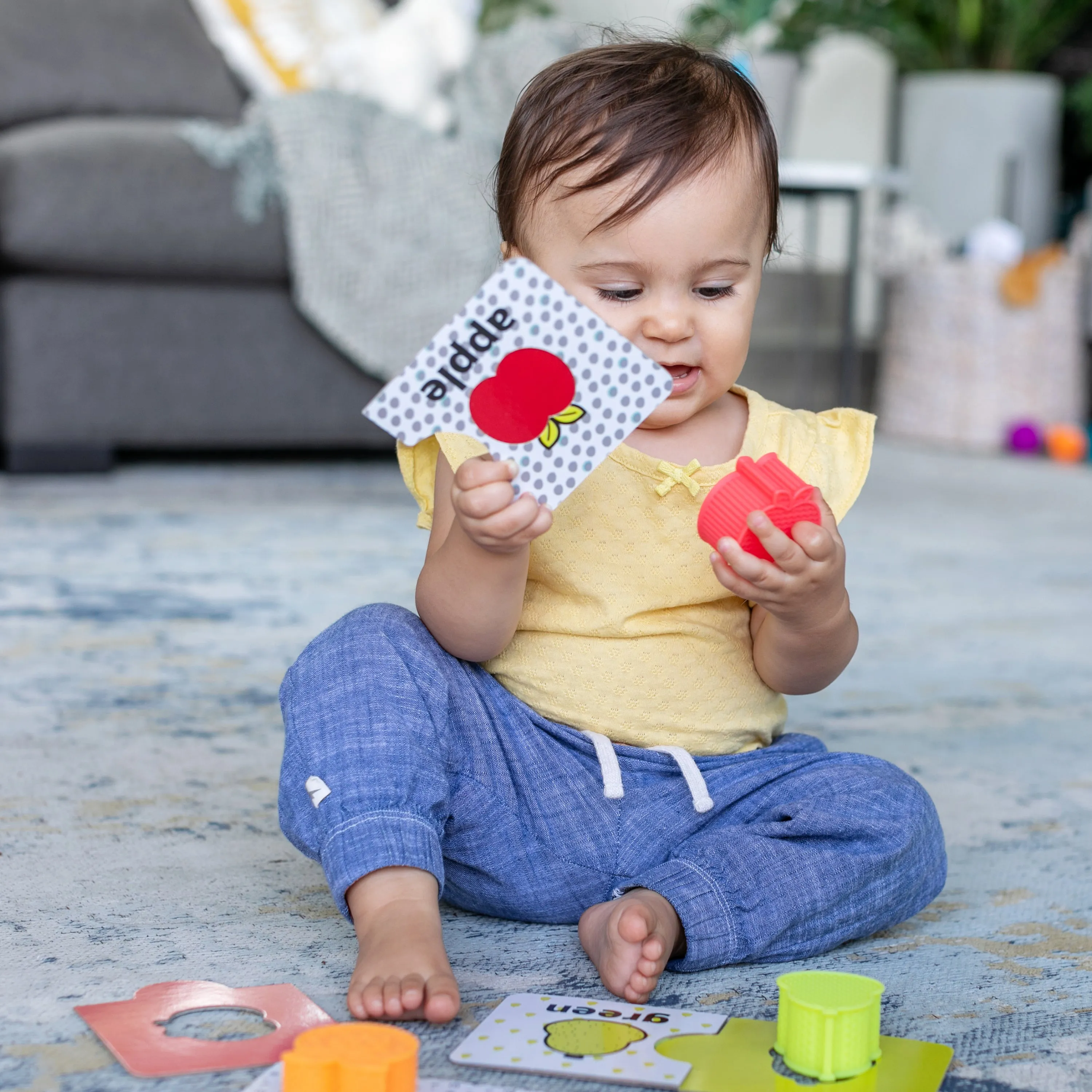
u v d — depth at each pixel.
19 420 2.48
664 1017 0.65
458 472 0.70
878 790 0.78
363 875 0.69
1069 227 4.14
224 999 0.66
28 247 2.39
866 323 4.18
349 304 2.55
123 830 0.92
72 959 0.71
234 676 1.34
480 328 0.73
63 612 1.57
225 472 2.70
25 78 2.75
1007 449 3.61
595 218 0.77
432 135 2.60
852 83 4.07
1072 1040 0.66
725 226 0.77
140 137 2.43
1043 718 1.30
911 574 1.98
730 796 0.79
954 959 0.76
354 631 0.79
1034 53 4.07
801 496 0.72
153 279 2.50
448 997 0.63
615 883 0.78
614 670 0.82
